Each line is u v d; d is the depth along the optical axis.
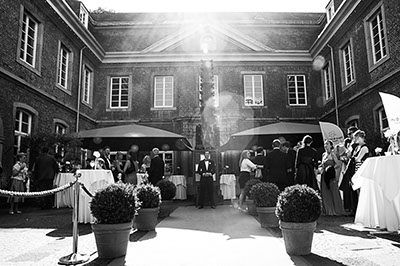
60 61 14.75
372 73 12.98
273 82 18.78
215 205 10.38
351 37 14.69
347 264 3.79
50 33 13.73
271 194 6.25
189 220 7.29
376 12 12.83
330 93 17.19
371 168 5.47
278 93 18.67
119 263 3.95
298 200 4.25
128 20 21.19
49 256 4.35
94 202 4.30
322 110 18.34
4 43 10.59
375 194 5.56
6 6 10.70
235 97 18.50
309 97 18.69
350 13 14.09
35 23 12.85
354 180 5.97
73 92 15.79
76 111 15.80
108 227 4.16
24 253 4.51
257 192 6.34
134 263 3.94
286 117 18.42
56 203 9.88
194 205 10.84
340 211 7.72
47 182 9.73
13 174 8.96
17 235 5.73
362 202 5.88
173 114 18.28
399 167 5.21
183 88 18.52
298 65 19.00
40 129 12.68
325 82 18.22
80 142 11.59
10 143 10.73
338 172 7.93
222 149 13.27
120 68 18.89
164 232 5.88
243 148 12.97
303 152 7.83
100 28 19.83
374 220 5.66
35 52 12.72
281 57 18.91
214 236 5.46
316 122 18.41
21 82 11.30
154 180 10.15
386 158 5.31
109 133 11.27
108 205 4.25
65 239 5.40
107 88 18.70
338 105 16.00
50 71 13.66
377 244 4.73
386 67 11.98
